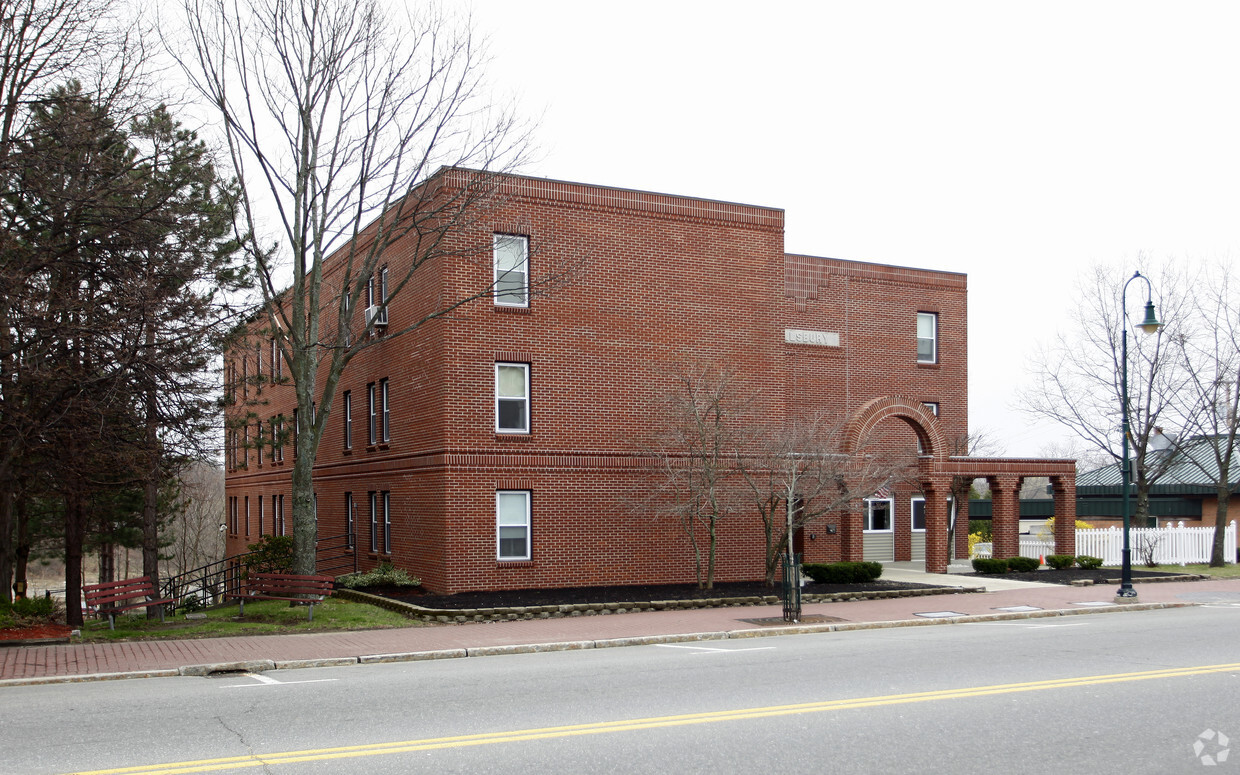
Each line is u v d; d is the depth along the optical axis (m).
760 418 26.08
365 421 28.41
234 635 17.47
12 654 14.93
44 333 16.38
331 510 31.20
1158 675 11.95
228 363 29.48
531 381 23.88
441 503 22.89
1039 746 8.41
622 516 24.62
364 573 26.20
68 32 18.20
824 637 16.91
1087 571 29.91
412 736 8.77
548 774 7.50
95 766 7.79
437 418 23.25
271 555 29.55
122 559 73.44
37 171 17.00
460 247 23.25
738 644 15.98
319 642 16.23
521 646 15.56
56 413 16.91
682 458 25.03
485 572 22.98
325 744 8.48
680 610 21.14
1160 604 22.45
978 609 21.08
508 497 23.59
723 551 25.98
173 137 23.22
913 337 33.88
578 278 24.52
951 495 35.00
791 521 22.83
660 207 25.66
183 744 8.54
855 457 26.52
